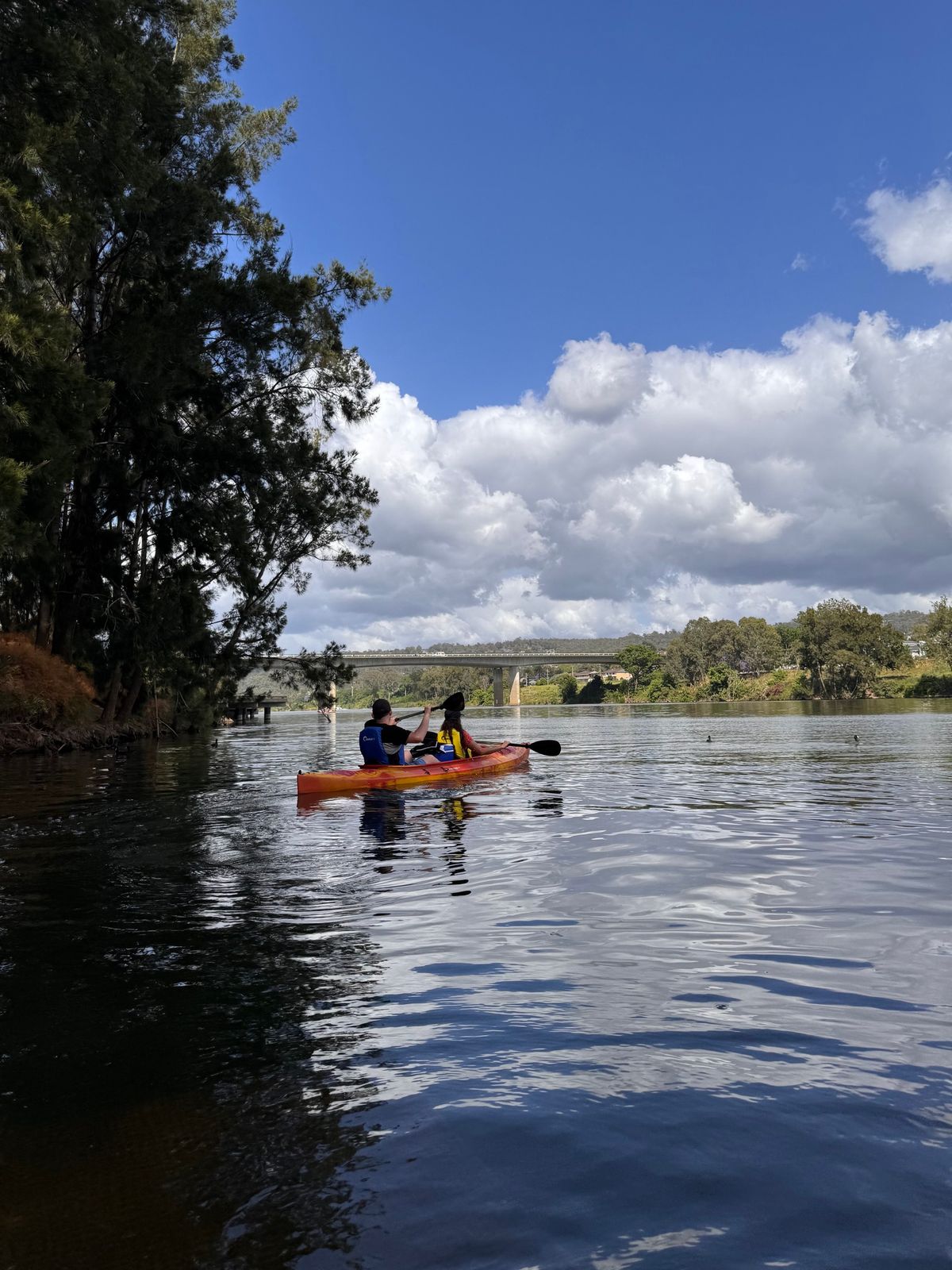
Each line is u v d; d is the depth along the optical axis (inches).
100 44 636.1
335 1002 118.2
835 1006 111.7
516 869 215.2
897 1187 67.6
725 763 580.7
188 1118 83.4
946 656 3905.0
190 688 1127.6
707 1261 58.7
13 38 548.7
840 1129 77.4
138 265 821.2
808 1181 68.9
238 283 799.1
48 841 275.0
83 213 631.2
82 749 860.0
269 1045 102.5
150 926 165.2
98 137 634.8
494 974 129.2
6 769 599.8
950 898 177.2
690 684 5157.5
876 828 279.6
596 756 661.9
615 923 159.5
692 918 163.0
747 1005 112.5
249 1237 63.0
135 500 876.6
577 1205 66.2
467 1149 75.7
